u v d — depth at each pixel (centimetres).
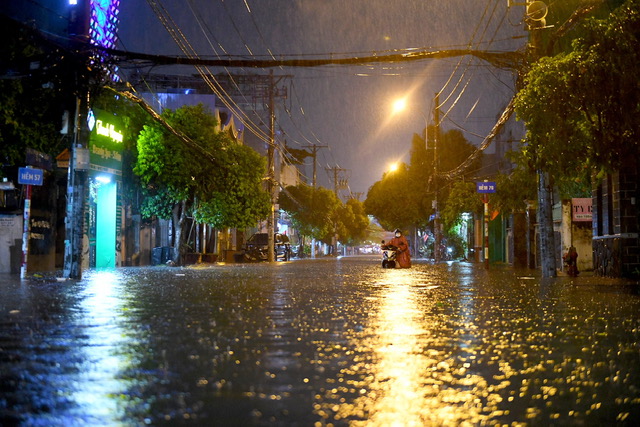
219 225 4375
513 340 836
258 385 568
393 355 718
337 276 2619
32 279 2180
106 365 652
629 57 1755
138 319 1029
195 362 670
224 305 1273
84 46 2270
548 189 2617
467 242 6931
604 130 1878
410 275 2792
